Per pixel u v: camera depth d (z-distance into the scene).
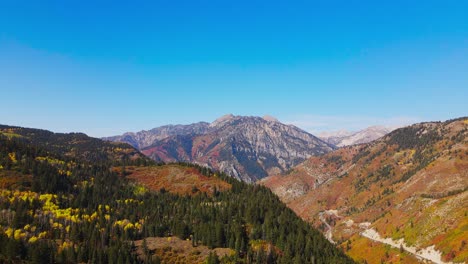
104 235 197.00
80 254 178.25
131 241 199.62
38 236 195.50
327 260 196.75
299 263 179.88
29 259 172.50
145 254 184.38
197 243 197.25
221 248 191.00
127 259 174.62
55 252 180.75
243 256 184.00
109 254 178.12
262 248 186.12
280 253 191.25
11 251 171.00
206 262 173.25
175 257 183.25
